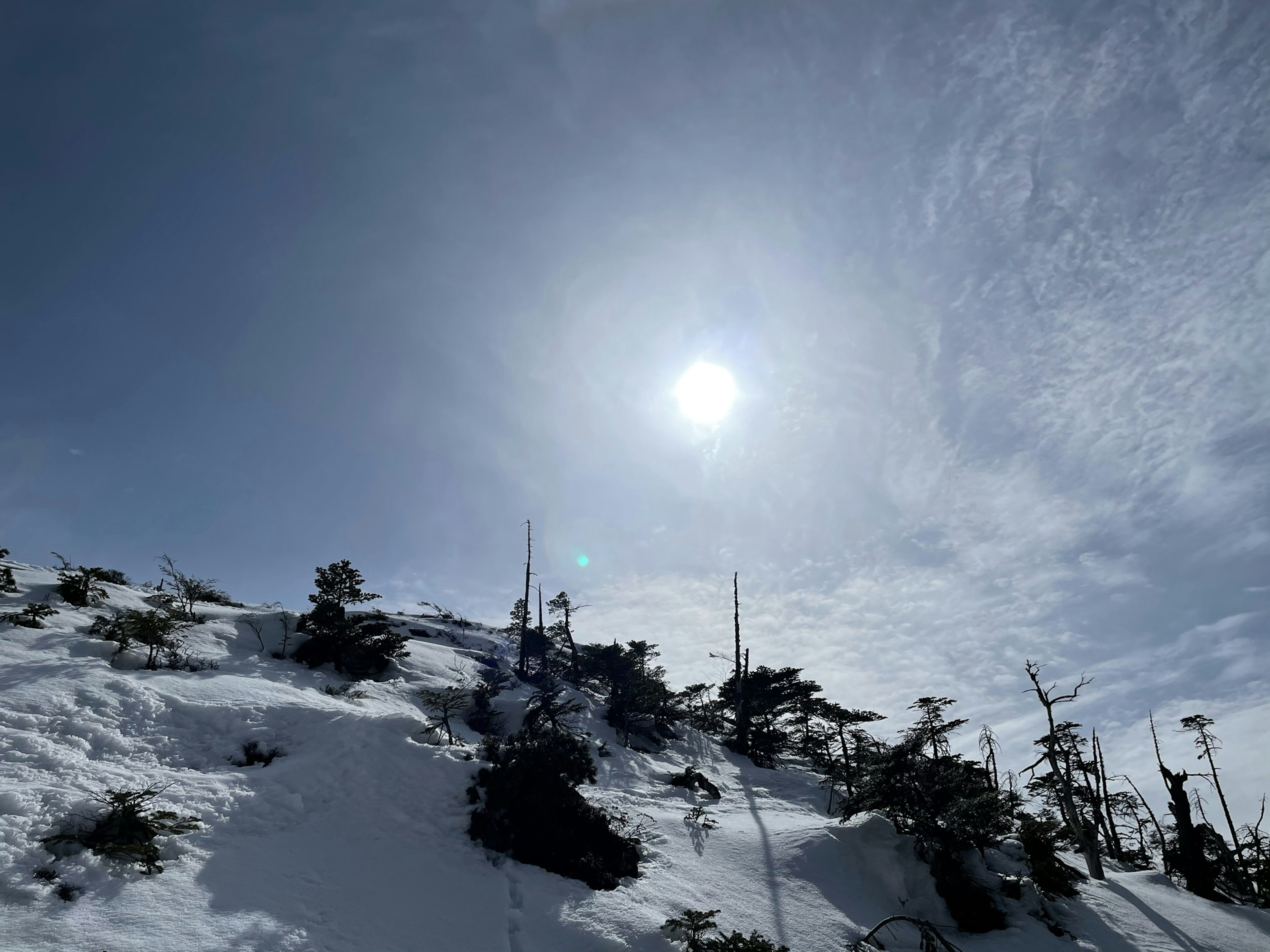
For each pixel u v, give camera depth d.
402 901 9.75
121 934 7.29
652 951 9.92
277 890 9.11
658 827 16.12
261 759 13.02
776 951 10.09
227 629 25.09
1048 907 15.53
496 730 25.52
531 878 11.26
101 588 23.67
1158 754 29.00
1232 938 15.91
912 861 15.52
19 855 7.93
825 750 37.38
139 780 10.64
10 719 11.55
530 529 44.16
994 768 23.14
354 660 26.48
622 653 36.75
